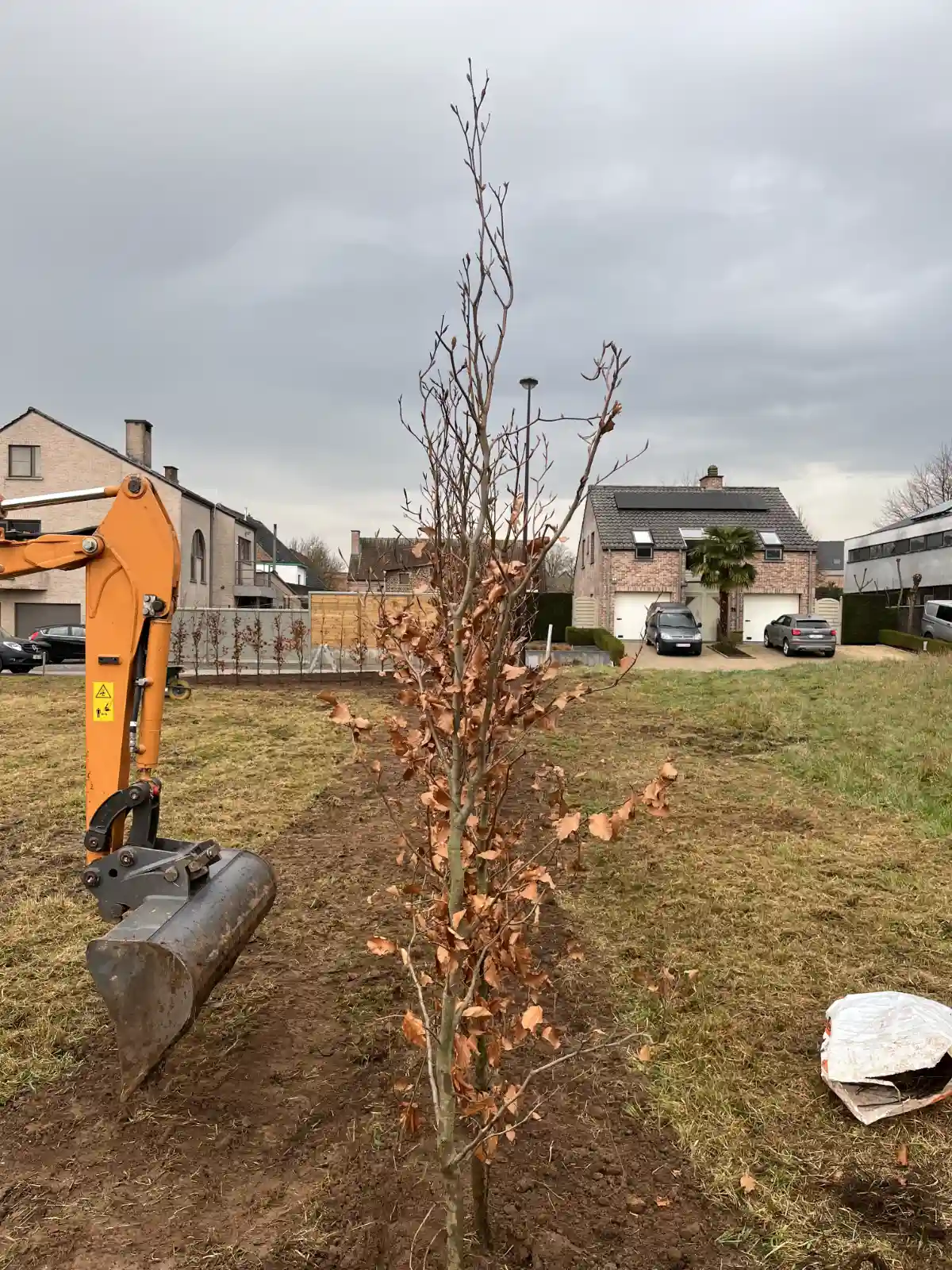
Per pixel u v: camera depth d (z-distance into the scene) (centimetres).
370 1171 275
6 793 793
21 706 1323
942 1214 255
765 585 3256
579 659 2542
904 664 1533
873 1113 299
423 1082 327
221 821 702
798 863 584
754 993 399
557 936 466
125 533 366
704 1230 248
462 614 190
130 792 351
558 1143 288
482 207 192
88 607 365
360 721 242
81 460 3094
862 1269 234
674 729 1083
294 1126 302
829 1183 270
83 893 537
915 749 880
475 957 221
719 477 3662
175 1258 238
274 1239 246
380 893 535
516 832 254
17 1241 245
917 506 5450
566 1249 238
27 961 439
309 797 779
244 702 1394
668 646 2661
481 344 191
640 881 550
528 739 1023
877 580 3997
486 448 185
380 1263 235
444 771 233
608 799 761
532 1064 339
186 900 330
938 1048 305
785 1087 324
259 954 448
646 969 425
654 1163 279
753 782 820
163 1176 274
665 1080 327
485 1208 236
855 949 448
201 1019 378
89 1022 375
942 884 539
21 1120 307
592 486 195
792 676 1462
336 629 2153
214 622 2025
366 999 395
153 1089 324
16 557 365
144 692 361
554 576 4853
